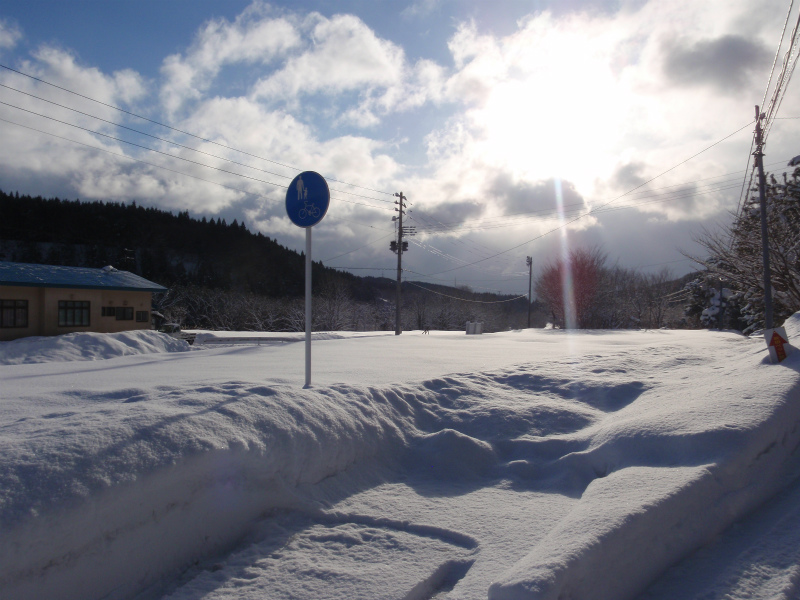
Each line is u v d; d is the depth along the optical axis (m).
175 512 3.02
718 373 6.98
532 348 15.14
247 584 2.77
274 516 3.54
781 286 18.05
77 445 2.95
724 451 3.77
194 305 58.50
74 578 2.50
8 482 2.53
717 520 3.28
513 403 5.86
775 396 4.77
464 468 4.47
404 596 2.62
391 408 5.29
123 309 24.39
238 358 12.02
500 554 2.99
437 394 6.07
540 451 4.71
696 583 2.73
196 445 3.27
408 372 8.16
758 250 18.28
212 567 3.00
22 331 20.75
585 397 6.41
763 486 3.76
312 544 3.21
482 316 79.75
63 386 6.68
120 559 2.71
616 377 7.35
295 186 5.85
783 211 18.72
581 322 46.47
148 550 2.84
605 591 2.53
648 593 2.69
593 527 2.76
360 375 7.65
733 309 40.03
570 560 2.41
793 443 4.46
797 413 4.75
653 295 55.62
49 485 2.58
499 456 4.75
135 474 2.87
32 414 4.48
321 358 11.57
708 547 3.09
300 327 60.53
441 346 16.45
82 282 22.55
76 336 18.56
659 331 32.91
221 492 3.28
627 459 4.12
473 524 3.43
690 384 6.51
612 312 48.44
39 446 2.90
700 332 29.22
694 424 4.21
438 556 3.04
